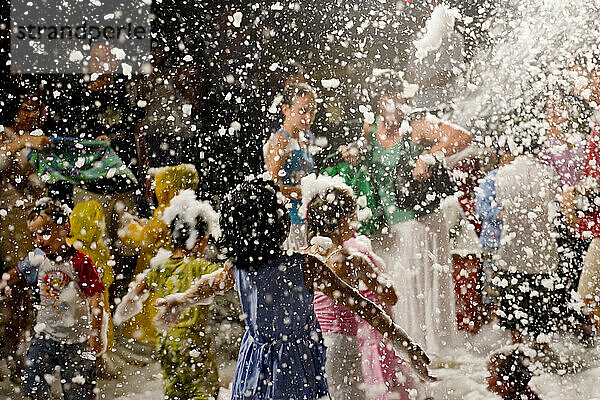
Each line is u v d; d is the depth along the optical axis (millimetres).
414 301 4641
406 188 4648
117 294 4809
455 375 4246
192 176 4465
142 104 5688
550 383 4055
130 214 4895
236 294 5516
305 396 2770
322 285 2820
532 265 4246
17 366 4504
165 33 6289
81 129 5684
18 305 4625
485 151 5117
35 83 5633
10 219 4906
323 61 6828
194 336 3514
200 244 3561
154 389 4262
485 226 4473
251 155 6059
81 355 3469
